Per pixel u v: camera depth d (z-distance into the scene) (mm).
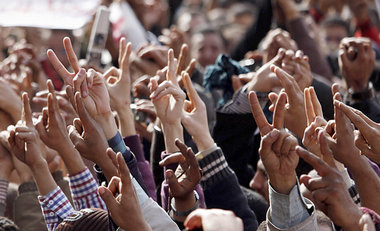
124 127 8336
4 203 8383
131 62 10961
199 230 5699
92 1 12023
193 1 20688
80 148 7184
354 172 6891
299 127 8062
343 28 16125
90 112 7309
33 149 7609
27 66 11906
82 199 7805
